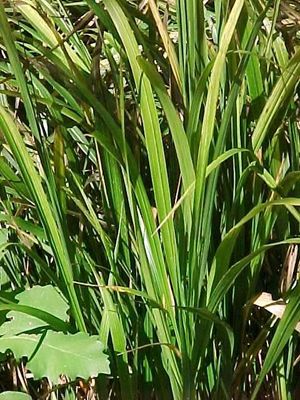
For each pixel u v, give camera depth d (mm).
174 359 526
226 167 545
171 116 463
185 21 503
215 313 534
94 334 566
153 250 502
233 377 567
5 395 529
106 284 574
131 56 470
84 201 570
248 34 530
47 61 555
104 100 539
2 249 528
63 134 569
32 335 514
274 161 551
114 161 529
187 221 499
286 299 536
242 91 537
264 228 541
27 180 505
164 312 513
